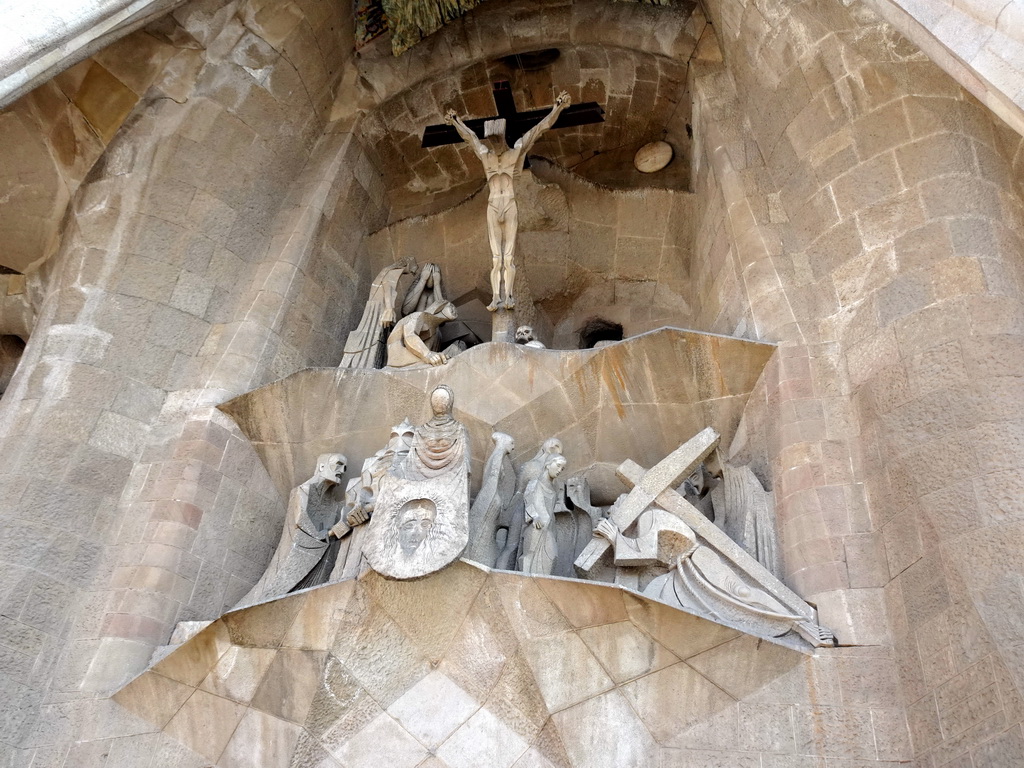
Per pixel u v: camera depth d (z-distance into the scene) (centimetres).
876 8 695
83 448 851
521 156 1002
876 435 717
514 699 669
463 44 1147
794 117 905
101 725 721
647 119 1160
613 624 662
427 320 970
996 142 805
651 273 1045
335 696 679
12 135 972
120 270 947
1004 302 711
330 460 858
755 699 642
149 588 784
